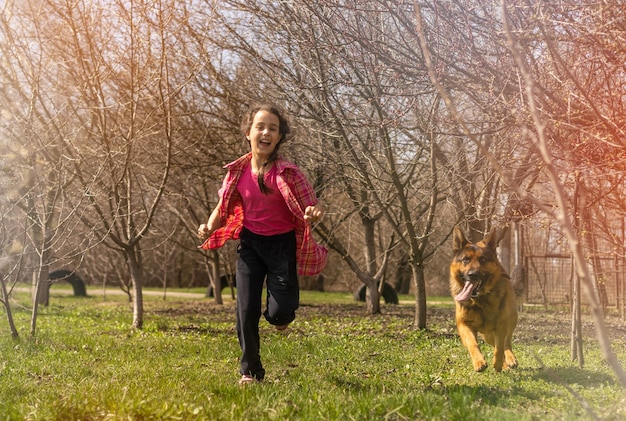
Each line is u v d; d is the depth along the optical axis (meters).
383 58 6.18
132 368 5.94
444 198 9.72
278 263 5.02
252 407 4.16
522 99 4.74
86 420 3.78
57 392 4.66
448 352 7.59
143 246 20.89
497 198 8.56
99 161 10.48
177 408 3.88
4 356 6.70
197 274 30.75
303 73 9.88
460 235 6.43
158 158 12.41
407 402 4.13
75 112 8.82
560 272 15.52
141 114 11.90
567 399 4.44
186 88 11.83
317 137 11.02
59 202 10.40
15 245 8.34
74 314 14.10
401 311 14.84
